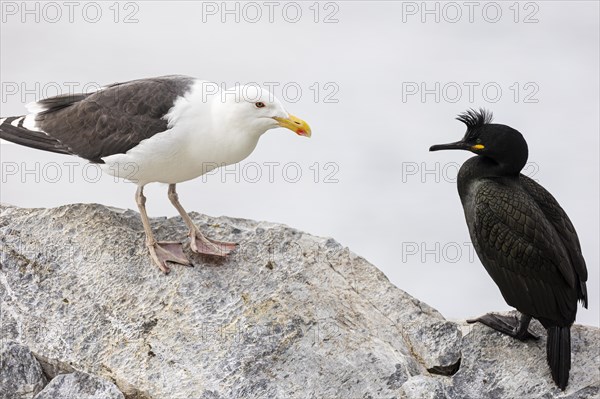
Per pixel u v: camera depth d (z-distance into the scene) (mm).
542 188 12992
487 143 12625
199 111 12602
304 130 12664
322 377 11656
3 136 13438
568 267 12102
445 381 12070
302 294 12656
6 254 12930
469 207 12805
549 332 12227
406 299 13234
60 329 12141
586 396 11859
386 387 11586
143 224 13266
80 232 13305
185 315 12250
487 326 12906
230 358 11773
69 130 13109
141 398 11562
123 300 12445
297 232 13938
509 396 11883
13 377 11688
